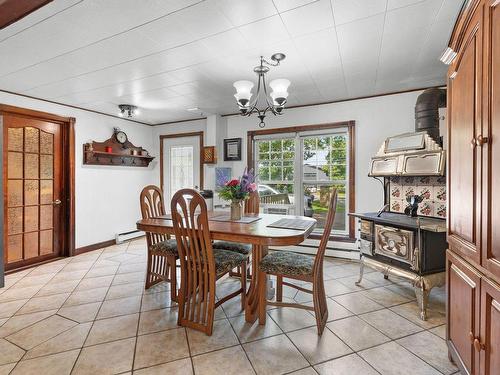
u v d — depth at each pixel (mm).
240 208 2666
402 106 3434
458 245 1497
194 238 2082
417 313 2359
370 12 1801
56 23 1886
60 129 3994
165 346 1900
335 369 1677
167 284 3020
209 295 2057
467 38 1380
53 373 1636
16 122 3465
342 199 3939
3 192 3260
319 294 2150
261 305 2180
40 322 2211
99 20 1857
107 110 4301
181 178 5117
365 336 2023
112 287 2922
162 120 5043
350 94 3555
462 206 1462
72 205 4027
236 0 1661
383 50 2338
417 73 2850
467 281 1405
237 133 4578
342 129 3840
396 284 2971
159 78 2955
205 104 3990
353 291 2805
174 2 1674
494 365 1153
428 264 2342
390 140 2992
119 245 4652
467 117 1394
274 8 1745
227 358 1775
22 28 1945
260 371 1657
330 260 3781
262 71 2734
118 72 2785
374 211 3621
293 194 4230
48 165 3838
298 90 3383
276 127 4242
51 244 3893
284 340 1976
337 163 3959
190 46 2244
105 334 2047
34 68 2666
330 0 1673
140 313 2365
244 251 2713
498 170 1096
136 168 5102
